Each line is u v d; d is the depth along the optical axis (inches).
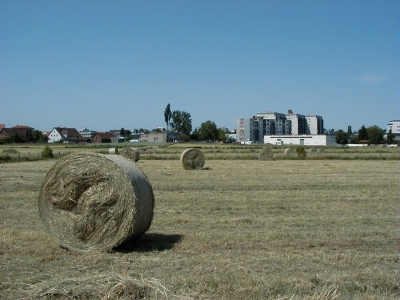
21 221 505.4
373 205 607.5
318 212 558.6
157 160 1749.5
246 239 408.8
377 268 323.9
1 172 1117.1
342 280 296.2
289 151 1918.1
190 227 474.0
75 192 396.8
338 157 1820.9
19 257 355.6
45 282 288.7
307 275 305.9
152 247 388.8
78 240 391.5
